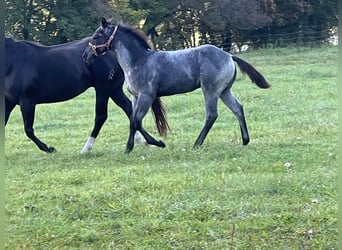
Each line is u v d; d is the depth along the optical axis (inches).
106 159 376.2
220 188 288.5
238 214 254.5
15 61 403.9
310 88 678.5
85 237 240.4
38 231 248.2
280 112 538.9
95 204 274.2
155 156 370.9
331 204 260.8
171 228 244.4
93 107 645.3
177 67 388.8
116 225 250.2
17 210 273.9
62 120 569.9
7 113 416.5
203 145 396.2
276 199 270.2
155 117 403.2
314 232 234.5
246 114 538.6
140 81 386.6
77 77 410.6
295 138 408.8
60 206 275.9
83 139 466.3
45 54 409.7
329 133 422.0
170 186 296.4
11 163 380.2
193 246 228.5
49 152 412.2
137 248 229.8
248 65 395.2
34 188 311.0
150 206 267.6
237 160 345.1
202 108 581.6
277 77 786.2
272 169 322.7
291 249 223.1
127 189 294.5
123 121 546.9
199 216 254.4
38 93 407.8
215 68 389.1
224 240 232.5
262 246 225.6
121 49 388.5
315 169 319.3
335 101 583.2
